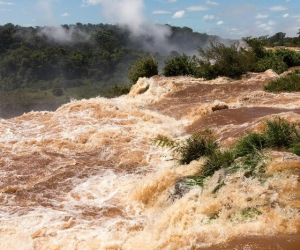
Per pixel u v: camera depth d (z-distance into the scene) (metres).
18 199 9.40
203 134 11.53
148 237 6.88
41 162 11.72
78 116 15.76
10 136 14.20
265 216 6.09
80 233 7.59
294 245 5.18
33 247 7.18
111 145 12.80
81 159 11.95
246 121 12.21
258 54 24.45
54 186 10.12
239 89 18.62
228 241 5.68
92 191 9.77
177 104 17.50
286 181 6.57
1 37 148.50
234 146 8.89
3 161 11.84
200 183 7.95
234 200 6.67
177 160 10.18
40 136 14.03
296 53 24.59
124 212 8.62
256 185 6.79
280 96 15.74
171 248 6.02
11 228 7.82
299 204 6.08
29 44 157.38
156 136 13.37
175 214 7.05
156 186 8.94
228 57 21.45
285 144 8.17
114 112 15.78
